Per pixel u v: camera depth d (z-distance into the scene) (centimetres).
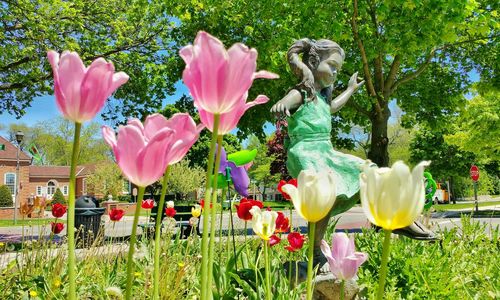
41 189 6291
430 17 1108
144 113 1608
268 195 6038
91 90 95
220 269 331
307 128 433
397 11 1189
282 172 2459
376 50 1241
